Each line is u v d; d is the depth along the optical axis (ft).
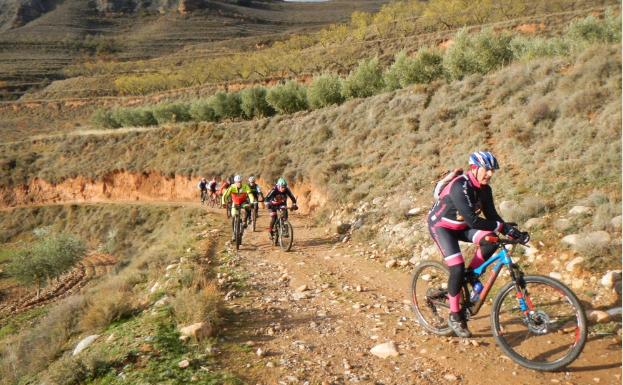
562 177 30.27
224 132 127.34
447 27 273.13
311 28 618.85
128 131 165.27
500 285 21.56
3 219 145.79
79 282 91.81
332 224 46.96
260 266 33.37
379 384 14.56
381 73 106.42
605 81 41.37
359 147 65.41
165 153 133.18
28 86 431.02
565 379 13.61
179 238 49.57
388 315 20.88
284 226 38.75
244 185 42.14
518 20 203.62
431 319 19.65
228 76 339.57
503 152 40.63
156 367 16.33
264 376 15.43
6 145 184.85
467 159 41.88
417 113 63.10
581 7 229.04
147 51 636.07
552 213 25.75
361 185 50.01
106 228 122.11
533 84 52.03
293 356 16.93
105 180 140.87
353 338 18.56
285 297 25.07
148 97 324.60
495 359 15.31
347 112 83.46
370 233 37.27
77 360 17.57
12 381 22.67
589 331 15.89
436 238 16.47
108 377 16.26
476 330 17.70
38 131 261.24
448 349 16.53
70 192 148.77
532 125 41.91
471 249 26.35
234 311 22.79
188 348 17.80
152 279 31.89
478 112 52.75
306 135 89.51
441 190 16.15
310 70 272.51
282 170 78.74
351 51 276.00
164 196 126.93
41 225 139.54
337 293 25.08
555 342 15.53
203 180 102.32
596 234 21.18
